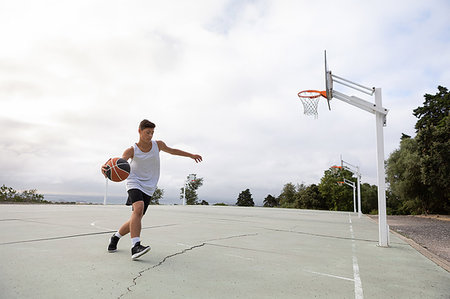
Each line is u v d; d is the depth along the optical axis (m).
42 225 7.74
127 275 3.19
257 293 2.79
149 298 2.52
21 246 4.70
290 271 3.71
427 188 27.08
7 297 2.40
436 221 18.70
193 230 7.92
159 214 14.63
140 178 4.14
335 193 60.50
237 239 6.50
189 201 59.81
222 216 14.93
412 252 5.63
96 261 3.78
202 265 3.83
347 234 8.56
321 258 4.67
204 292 2.75
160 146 4.44
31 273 3.14
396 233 9.48
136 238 3.89
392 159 30.41
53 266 3.47
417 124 34.78
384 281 3.40
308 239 7.07
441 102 33.47
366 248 5.96
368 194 58.69
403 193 28.70
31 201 28.12
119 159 3.89
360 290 3.00
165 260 4.02
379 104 6.44
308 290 2.94
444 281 3.49
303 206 65.38
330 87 6.84
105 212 14.28
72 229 7.03
